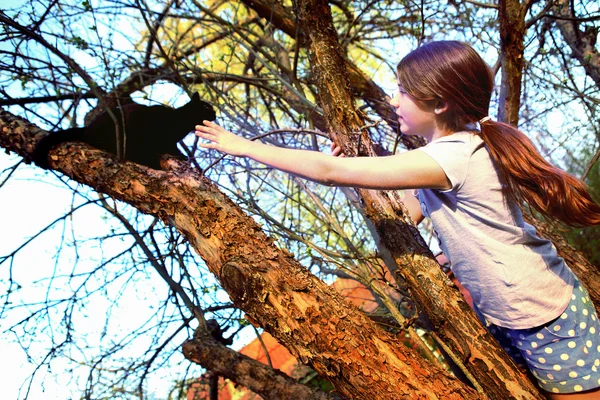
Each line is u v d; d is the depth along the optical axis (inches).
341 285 184.5
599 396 59.8
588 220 57.9
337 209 142.9
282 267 60.6
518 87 104.5
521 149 58.4
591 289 98.3
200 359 103.8
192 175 69.6
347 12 150.7
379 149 88.2
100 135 81.2
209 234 63.2
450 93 61.5
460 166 58.6
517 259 59.7
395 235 68.6
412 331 75.2
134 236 114.3
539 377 62.9
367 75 150.9
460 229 61.0
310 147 133.4
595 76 131.8
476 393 58.7
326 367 56.6
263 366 97.7
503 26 100.4
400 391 55.2
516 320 60.4
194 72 114.3
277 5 138.4
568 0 128.0
